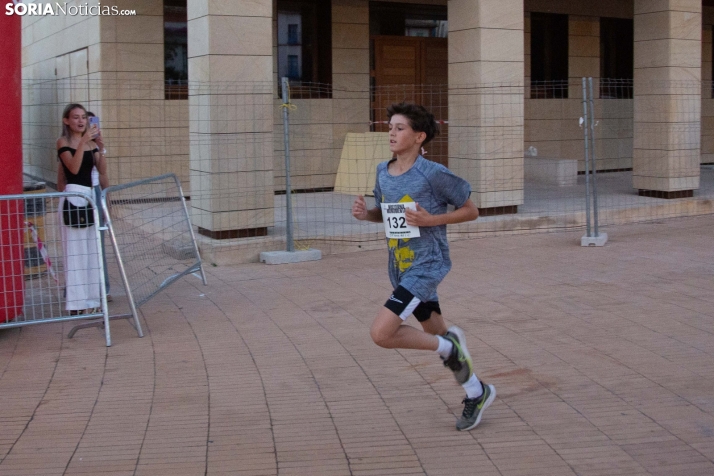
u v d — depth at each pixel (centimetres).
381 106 1501
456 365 443
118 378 554
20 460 425
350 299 766
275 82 1373
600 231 1148
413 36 1530
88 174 702
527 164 1580
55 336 658
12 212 648
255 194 973
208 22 925
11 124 648
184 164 1355
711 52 1942
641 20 1316
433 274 437
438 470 409
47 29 1641
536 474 403
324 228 1054
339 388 530
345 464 418
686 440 441
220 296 786
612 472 404
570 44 1688
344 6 1426
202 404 505
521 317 695
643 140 1334
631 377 542
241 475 406
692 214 1293
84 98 1383
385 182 446
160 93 1330
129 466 418
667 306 723
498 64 1127
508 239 1089
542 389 523
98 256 638
